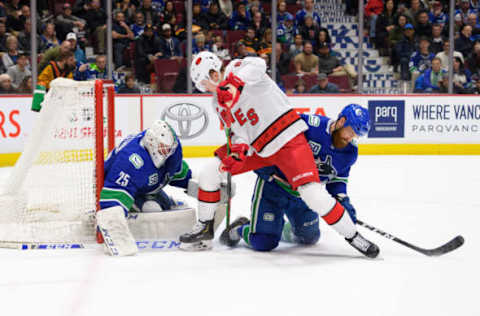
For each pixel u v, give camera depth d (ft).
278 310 12.06
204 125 45.60
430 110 47.26
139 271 14.92
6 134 39.93
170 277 14.40
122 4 47.03
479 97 47.50
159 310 12.01
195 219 18.38
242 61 15.85
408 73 50.29
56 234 18.21
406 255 16.93
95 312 11.89
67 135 18.28
